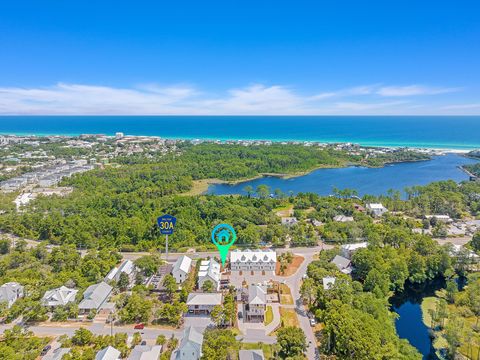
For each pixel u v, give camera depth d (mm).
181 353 122125
